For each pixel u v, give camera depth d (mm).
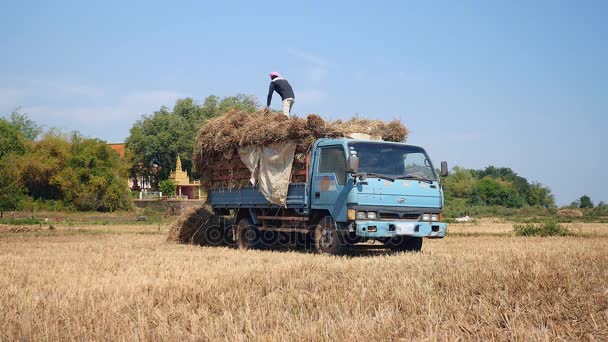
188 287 7836
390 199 13008
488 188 94938
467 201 85562
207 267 10555
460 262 9930
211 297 7113
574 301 6355
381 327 5402
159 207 64562
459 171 108000
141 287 7996
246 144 15586
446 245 16922
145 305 6691
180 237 18234
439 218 13797
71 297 7250
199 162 17594
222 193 17328
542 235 23312
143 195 75438
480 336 5137
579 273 8125
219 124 16609
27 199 59938
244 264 10938
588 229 28172
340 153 13273
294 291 7387
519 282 7398
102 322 5777
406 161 13680
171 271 9953
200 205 18656
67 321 5852
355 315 5902
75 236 23500
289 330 5391
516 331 5109
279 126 14508
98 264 11484
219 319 5863
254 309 6426
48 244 17891
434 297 6660
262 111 15852
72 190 61750
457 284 7500
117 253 14156
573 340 5016
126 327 5605
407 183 13305
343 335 5164
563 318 5828
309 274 8898
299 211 14406
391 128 14992
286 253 13945
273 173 14852
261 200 15477
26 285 8547
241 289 7578
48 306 6648
